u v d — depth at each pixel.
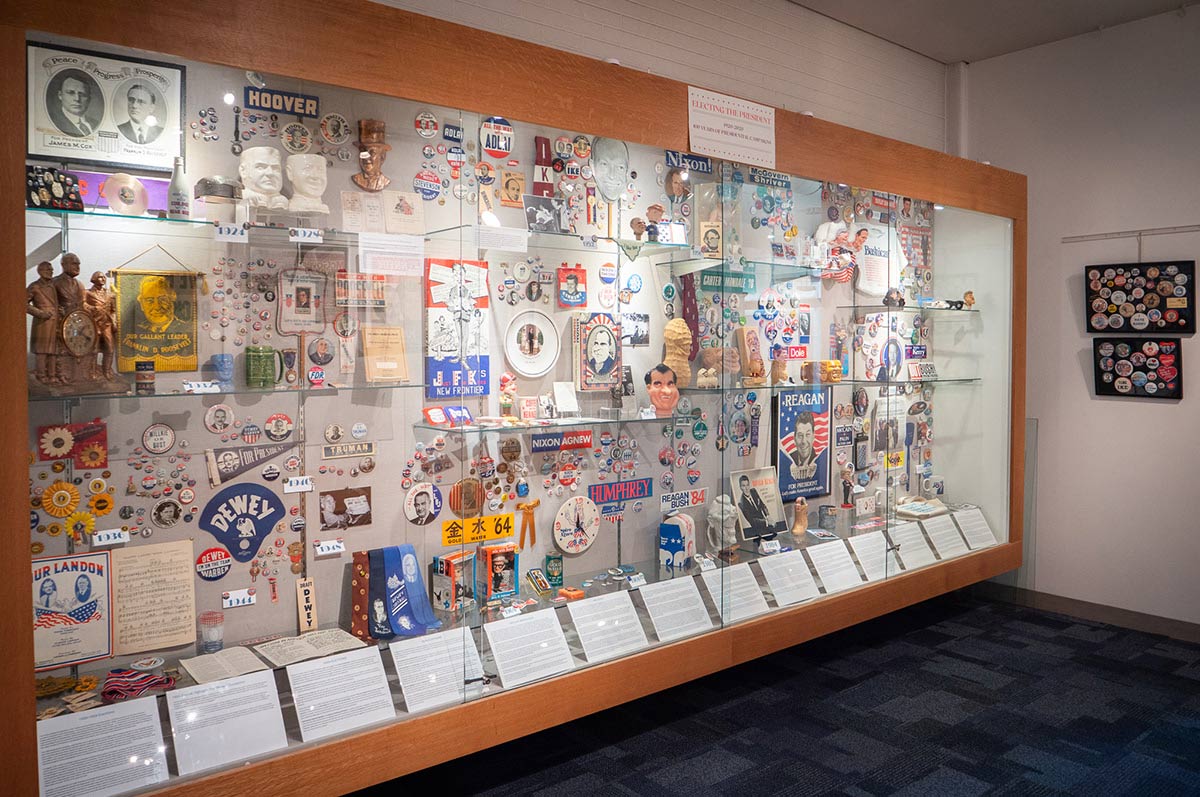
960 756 3.29
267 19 2.46
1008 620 5.09
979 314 5.31
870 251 4.59
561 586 3.40
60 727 2.23
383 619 2.86
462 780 3.12
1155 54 5.05
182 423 2.52
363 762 2.65
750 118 3.84
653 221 3.59
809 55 4.95
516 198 3.15
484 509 3.15
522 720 3.03
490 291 3.13
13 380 2.14
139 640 2.45
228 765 2.43
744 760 3.26
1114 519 5.31
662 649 3.47
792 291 4.20
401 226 2.87
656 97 3.46
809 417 4.31
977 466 5.42
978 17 5.06
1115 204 5.25
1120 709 3.76
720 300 3.88
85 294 2.29
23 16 2.09
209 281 2.53
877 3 4.84
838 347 4.46
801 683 4.07
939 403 5.14
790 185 4.13
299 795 2.53
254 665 2.58
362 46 2.65
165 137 2.38
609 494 3.54
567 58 3.18
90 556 2.37
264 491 2.67
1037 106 5.58
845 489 4.52
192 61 2.38
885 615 5.24
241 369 2.60
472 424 3.10
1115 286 5.23
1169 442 5.06
